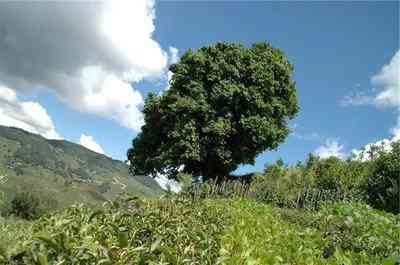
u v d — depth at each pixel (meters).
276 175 30.83
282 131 38.97
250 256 4.60
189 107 35.22
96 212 3.97
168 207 5.26
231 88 35.56
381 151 23.31
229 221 8.12
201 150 35.19
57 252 2.97
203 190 22.16
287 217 14.76
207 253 4.38
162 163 35.84
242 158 37.09
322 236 7.73
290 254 5.60
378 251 7.34
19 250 2.94
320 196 24.69
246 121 35.72
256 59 38.12
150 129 37.94
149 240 4.04
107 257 3.06
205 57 37.62
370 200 21.81
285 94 39.59
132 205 4.64
